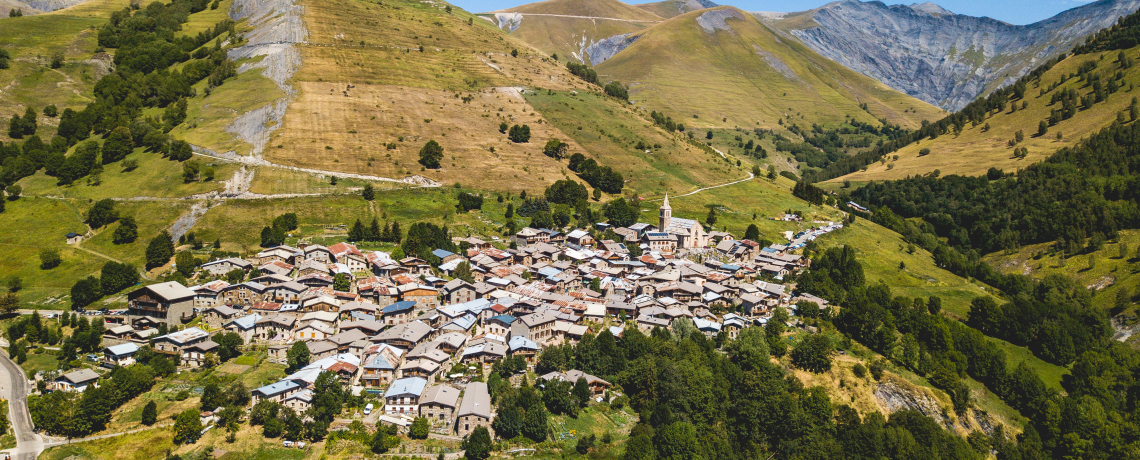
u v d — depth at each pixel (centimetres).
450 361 16100
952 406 18138
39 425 13750
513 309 18475
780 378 17138
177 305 18038
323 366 15112
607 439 14512
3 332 18375
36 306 19775
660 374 16038
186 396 14638
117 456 13075
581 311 19000
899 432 16000
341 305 18288
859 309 19962
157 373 15475
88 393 13900
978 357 19975
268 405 13775
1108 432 17562
